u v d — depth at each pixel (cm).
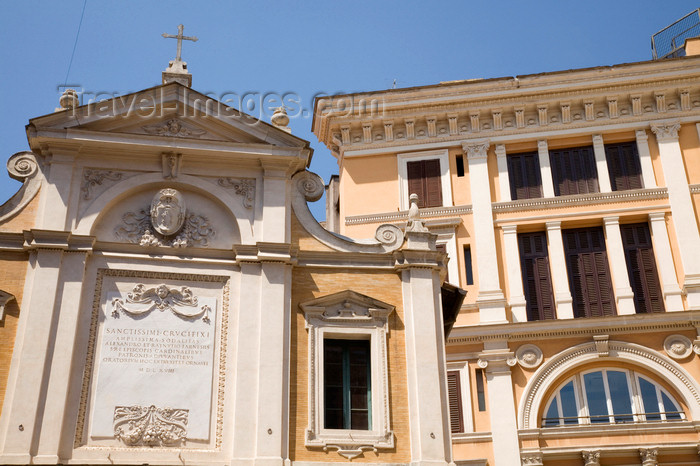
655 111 2933
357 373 1792
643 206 2808
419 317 1820
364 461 1677
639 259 2759
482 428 2561
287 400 1702
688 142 2886
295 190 1945
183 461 1617
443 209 2889
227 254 1833
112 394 1661
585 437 2492
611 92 2933
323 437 1691
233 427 1664
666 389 2555
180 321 1752
